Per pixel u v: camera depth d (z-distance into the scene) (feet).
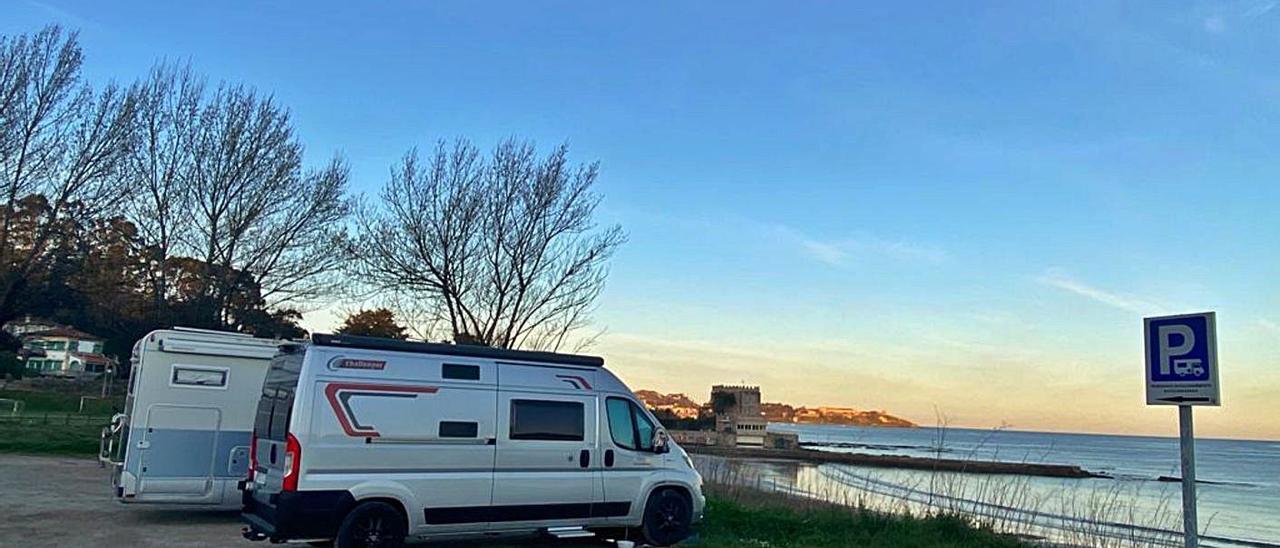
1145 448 515.50
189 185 84.23
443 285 74.84
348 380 31.96
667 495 38.96
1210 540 89.81
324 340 32.19
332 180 89.92
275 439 32.35
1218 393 22.13
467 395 34.35
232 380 43.73
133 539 35.91
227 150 84.94
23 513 41.68
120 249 84.38
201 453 42.50
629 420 38.68
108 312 90.17
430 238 75.05
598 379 38.32
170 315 83.25
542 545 38.01
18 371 169.48
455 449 33.60
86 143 84.17
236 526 40.42
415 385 33.27
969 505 49.55
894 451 357.61
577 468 36.58
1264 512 136.15
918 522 45.62
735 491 58.95
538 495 35.24
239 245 85.71
